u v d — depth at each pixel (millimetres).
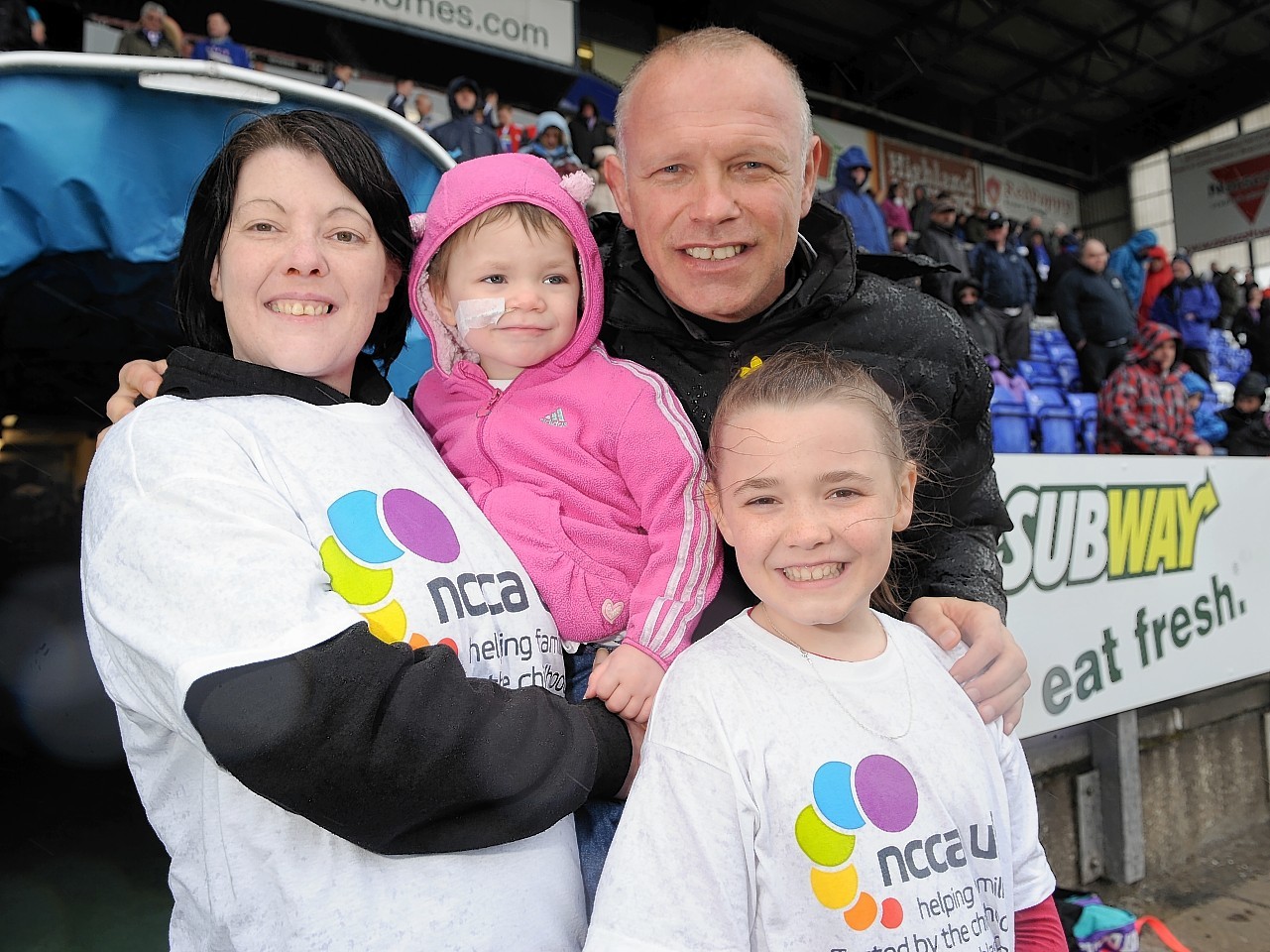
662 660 1257
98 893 2270
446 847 935
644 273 1577
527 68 7188
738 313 1532
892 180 12719
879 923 1022
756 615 1231
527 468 1437
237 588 861
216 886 973
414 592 1030
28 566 3551
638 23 10320
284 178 1129
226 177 1145
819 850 1040
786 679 1136
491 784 922
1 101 1772
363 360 1299
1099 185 15500
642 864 1009
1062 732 3189
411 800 878
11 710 3143
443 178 1482
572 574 1352
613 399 1433
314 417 1104
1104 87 13797
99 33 6250
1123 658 2980
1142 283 9602
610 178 1647
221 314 1235
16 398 3387
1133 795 3188
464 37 5852
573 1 6238
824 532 1098
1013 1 11320
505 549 1212
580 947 1103
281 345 1120
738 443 1165
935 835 1073
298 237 1121
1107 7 11797
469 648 1066
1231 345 10680
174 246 1963
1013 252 8055
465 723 911
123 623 883
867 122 12578
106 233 1901
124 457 970
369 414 1171
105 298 2344
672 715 1100
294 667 828
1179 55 13312
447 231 1426
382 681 871
